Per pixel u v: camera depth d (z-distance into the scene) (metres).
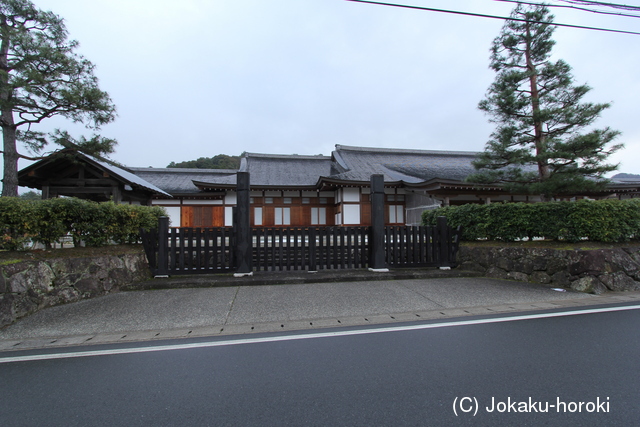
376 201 7.34
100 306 4.89
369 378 2.62
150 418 2.10
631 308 4.61
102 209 6.18
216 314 4.53
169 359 3.07
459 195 13.98
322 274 6.81
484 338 3.50
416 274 6.84
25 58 6.93
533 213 6.78
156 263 6.73
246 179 6.80
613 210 6.14
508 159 7.95
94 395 2.41
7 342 3.58
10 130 7.50
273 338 3.61
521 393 2.36
